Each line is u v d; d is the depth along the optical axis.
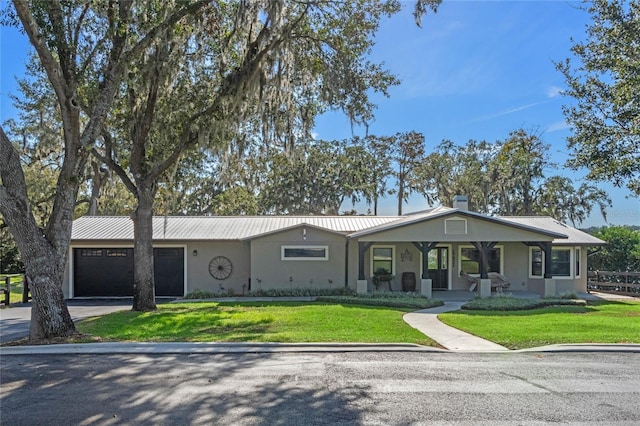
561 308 15.78
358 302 16.81
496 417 5.14
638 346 8.84
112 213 34.97
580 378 6.77
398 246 21.41
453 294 19.78
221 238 21.05
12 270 32.97
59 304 9.72
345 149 43.81
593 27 15.49
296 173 41.94
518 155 36.69
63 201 9.98
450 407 5.47
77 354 8.28
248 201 38.56
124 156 16.00
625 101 14.44
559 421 5.02
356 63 13.52
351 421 5.03
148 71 12.48
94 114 10.33
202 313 13.53
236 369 7.21
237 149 15.26
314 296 19.53
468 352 8.55
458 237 18.81
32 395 5.94
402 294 18.56
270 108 13.62
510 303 15.81
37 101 15.41
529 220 24.14
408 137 44.22
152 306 14.56
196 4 11.83
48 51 9.50
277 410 5.37
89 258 21.36
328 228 21.02
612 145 15.13
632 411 5.35
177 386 6.30
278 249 20.44
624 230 24.42
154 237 20.98
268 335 9.70
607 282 22.80
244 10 11.99
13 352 8.41
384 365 7.51
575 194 37.47
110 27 11.00
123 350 8.45
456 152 41.97
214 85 14.37
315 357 8.05
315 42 13.52
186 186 23.64
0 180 9.81
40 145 17.08
